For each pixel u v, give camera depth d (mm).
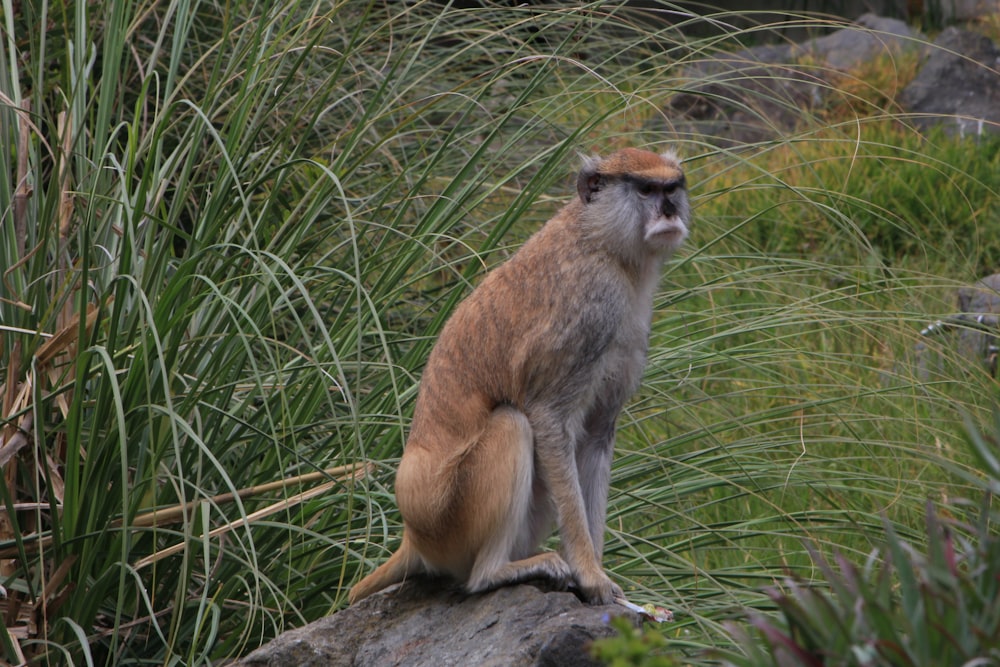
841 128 18203
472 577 6910
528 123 10438
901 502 9562
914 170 16578
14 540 7922
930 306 13945
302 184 11859
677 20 22328
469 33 13469
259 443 8688
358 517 8641
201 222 8992
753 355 9805
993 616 4551
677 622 8430
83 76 9070
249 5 12844
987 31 23156
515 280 7086
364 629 7000
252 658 6863
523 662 6094
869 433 11430
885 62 20219
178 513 8070
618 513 8852
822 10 24078
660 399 10430
